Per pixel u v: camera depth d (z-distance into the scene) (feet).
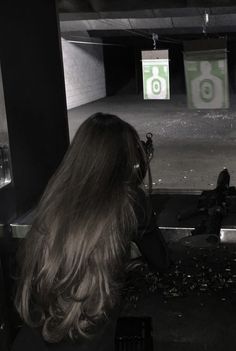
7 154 5.99
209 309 6.01
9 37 6.12
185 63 10.22
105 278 2.39
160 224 5.68
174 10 19.39
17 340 2.66
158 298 6.18
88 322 2.42
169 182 13.92
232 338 5.53
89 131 2.55
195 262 6.70
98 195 2.43
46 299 2.45
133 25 25.45
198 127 23.40
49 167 7.01
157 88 16.08
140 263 2.93
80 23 25.25
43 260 2.45
